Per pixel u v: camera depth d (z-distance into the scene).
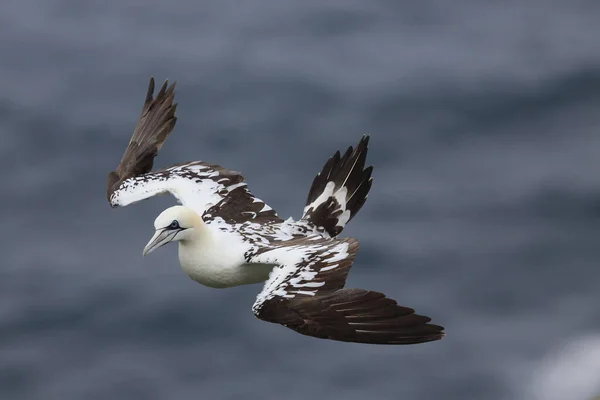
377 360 28.33
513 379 27.31
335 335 12.33
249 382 27.72
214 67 45.53
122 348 29.11
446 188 36.28
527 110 41.47
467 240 33.28
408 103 41.97
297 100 42.41
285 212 34.66
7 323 29.92
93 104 42.97
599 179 36.38
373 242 33.03
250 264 15.21
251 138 39.69
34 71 45.97
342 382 27.59
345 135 39.72
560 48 46.31
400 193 36.00
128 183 16.80
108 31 49.59
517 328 29.31
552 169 37.16
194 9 51.78
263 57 46.50
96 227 34.16
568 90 42.59
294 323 12.55
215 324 29.77
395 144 39.22
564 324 29.38
